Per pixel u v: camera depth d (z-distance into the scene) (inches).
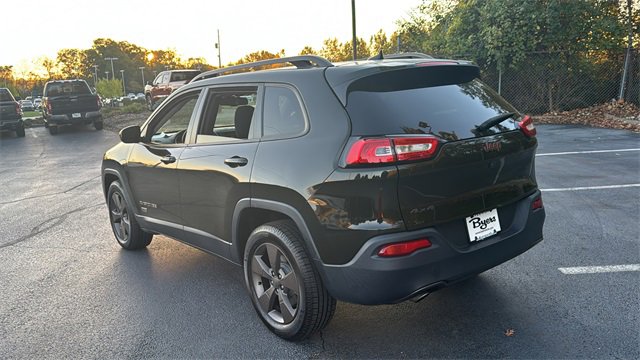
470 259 112.8
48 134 808.9
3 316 150.4
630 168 299.4
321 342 127.0
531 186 131.0
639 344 117.0
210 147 145.4
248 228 140.8
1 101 761.0
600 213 217.5
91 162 478.6
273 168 121.7
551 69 567.8
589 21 539.5
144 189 180.1
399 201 103.5
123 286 169.2
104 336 135.8
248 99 137.6
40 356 127.2
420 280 106.3
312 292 118.6
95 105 810.2
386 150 102.7
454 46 606.9
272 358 121.1
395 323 134.0
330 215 109.4
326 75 118.4
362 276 106.9
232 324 139.3
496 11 559.2
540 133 464.4
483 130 116.6
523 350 117.6
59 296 163.0
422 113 111.4
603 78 561.6
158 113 178.9
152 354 125.6
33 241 225.5
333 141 110.7
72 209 283.4
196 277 174.4
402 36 684.7
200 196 149.6
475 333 126.4
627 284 148.4
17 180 400.5
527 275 158.6
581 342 119.3
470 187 113.0
